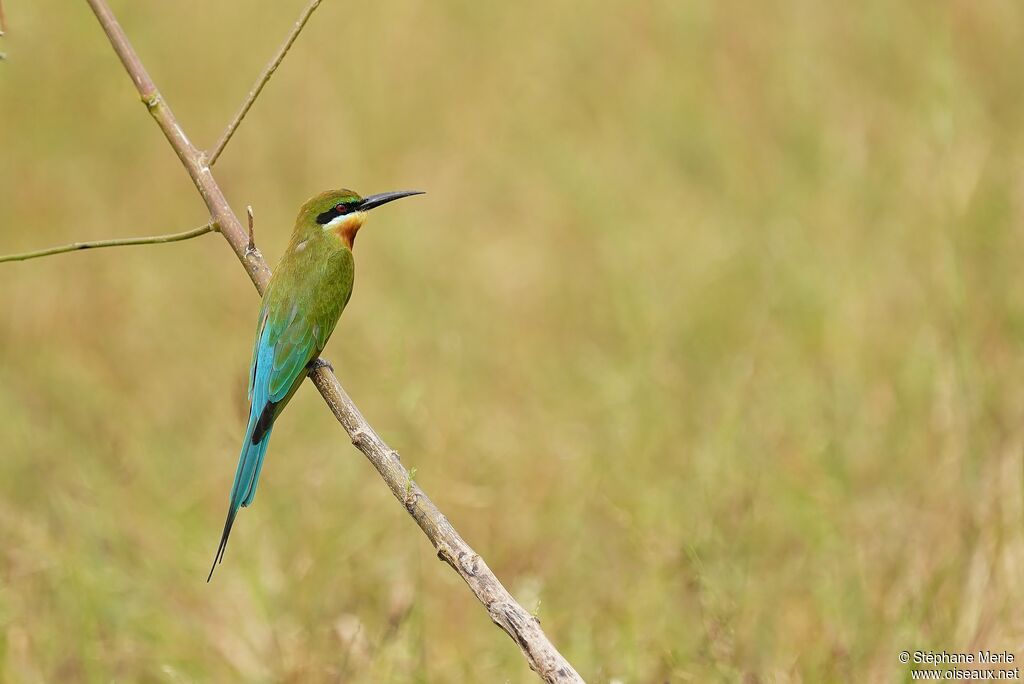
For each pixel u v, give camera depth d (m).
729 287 14.81
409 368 12.98
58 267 16.70
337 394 6.87
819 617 9.81
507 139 18.77
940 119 14.40
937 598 9.66
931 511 10.84
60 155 18.86
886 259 14.12
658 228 15.84
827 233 14.85
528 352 14.19
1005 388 11.91
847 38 18.20
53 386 14.07
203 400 14.01
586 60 19.88
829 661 9.17
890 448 11.62
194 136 19.50
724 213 15.99
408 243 16.19
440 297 15.12
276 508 11.50
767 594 10.02
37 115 19.33
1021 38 17.28
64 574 10.62
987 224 13.81
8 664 9.66
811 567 10.32
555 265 15.84
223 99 20.03
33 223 17.81
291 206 18.17
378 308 14.91
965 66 16.86
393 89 19.88
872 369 12.68
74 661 10.02
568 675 5.91
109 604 10.35
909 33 17.52
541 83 19.47
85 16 20.61
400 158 18.72
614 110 18.72
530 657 6.00
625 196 16.75
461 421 12.41
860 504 11.05
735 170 16.62
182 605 10.71
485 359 14.07
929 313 13.02
